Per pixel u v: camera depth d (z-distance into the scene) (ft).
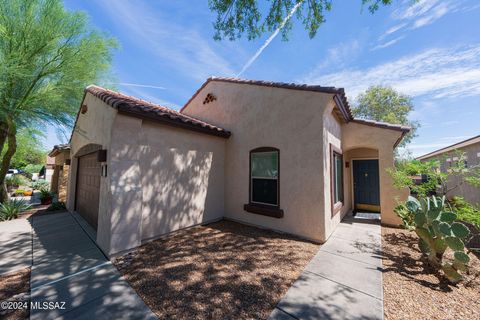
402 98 60.18
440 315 8.63
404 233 20.02
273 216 19.89
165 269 12.37
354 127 25.68
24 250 15.15
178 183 19.36
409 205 15.55
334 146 21.56
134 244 15.06
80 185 27.14
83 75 25.26
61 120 25.89
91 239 17.38
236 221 23.41
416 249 15.98
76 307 9.04
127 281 11.11
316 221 17.63
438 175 19.08
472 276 11.98
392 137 23.57
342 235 19.22
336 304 9.35
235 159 24.16
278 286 10.73
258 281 11.18
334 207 20.62
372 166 29.73
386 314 8.69
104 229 14.70
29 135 26.58
